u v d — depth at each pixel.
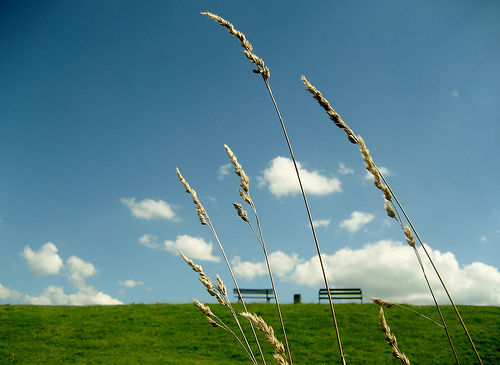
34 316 22.98
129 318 22.88
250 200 2.15
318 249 1.65
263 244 2.10
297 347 17.55
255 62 1.95
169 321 22.14
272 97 1.93
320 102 1.76
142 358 16.44
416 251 1.78
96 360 16.16
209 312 2.15
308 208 1.73
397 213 1.81
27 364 15.49
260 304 25.44
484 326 18.77
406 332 18.70
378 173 1.78
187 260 2.28
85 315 23.69
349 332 19.30
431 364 14.92
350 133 1.78
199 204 2.39
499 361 14.73
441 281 1.72
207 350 17.67
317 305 25.00
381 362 15.45
